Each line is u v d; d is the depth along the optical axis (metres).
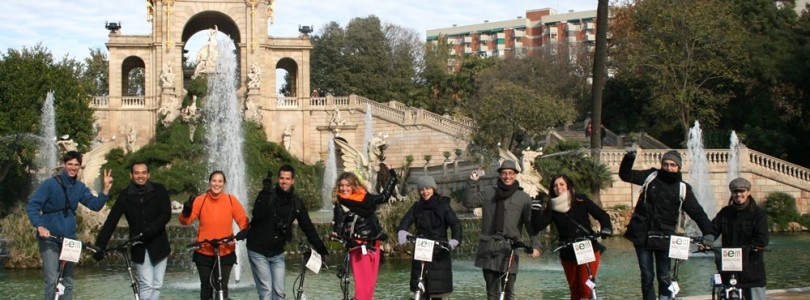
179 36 68.75
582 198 12.95
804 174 42.69
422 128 65.75
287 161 63.38
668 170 12.63
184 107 64.06
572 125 67.12
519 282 22.91
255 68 68.12
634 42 58.91
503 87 55.19
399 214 27.97
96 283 23.41
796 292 15.99
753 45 53.16
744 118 54.81
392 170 14.34
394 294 20.59
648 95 59.22
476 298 19.73
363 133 68.88
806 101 52.97
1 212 49.78
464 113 76.44
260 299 13.16
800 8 72.06
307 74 70.81
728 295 11.95
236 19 70.06
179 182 57.06
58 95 54.28
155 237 12.90
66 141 37.66
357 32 95.50
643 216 12.73
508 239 12.67
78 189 13.18
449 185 54.53
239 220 13.35
